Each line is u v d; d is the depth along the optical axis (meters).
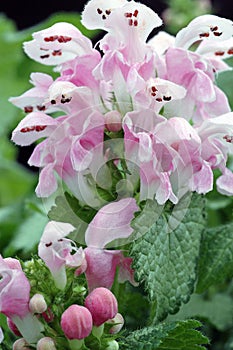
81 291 0.33
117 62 0.34
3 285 0.32
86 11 0.35
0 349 0.33
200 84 0.35
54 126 0.35
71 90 0.34
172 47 0.35
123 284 0.35
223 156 0.36
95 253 0.33
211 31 0.36
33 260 0.33
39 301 0.32
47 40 0.35
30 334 0.33
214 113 0.36
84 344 0.33
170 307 0.35
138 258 0.34
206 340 0.34
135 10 0.34
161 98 0.33
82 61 0.35
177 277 0.36
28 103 0.36
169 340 0.34
